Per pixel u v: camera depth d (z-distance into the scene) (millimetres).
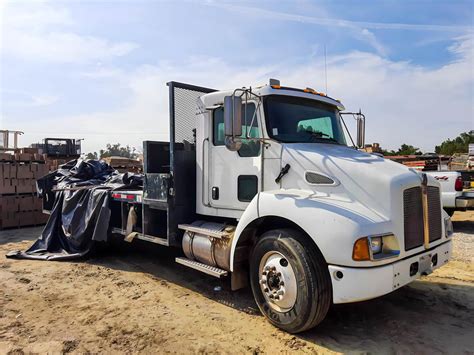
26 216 10242
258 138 4051
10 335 3666
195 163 5301
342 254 3195
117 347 3432
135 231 5973
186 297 4715
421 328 3785
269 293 3775
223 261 4320
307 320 3410
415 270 3549
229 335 3650
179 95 5180
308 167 3887
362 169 3625
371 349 3369
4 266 6242
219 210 4730
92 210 6590
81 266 6230
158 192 5199
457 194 8609
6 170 9867
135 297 4711
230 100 3781
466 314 4117
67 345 3461
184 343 3494
